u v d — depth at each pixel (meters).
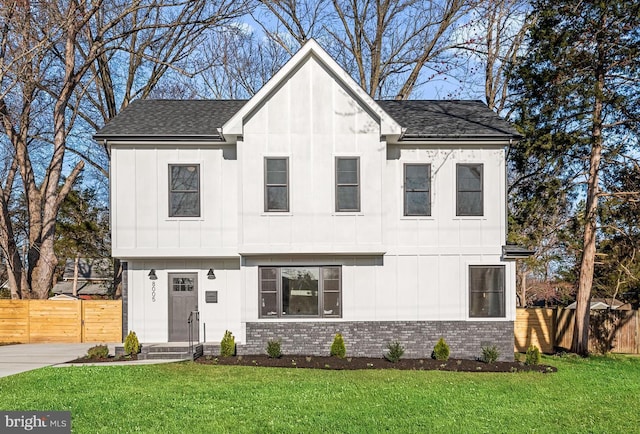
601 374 18.42
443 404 13.50
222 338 20.86
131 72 33.09
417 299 19.97
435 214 20.19
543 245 31.67
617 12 21.03
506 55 28.95
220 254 20.22
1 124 29.56
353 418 12.14
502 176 20.31
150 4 27.91
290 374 16.62
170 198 20.28
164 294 20.92
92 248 34.53
